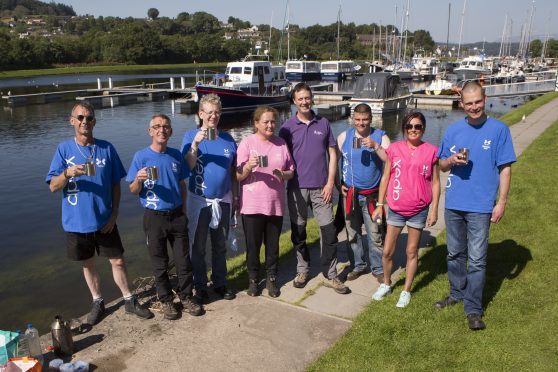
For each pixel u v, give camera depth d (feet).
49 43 313.53
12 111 102.37
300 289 14.53
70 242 12.28
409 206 12.32
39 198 37.73
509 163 11.18
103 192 12.25
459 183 11.69
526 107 68.69
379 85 96.58
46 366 10.87
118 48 337.72
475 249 11.62
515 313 12.12
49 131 76.23
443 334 11.43
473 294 11.74
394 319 12.21
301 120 13.65
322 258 14.26
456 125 11.78
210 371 10.55
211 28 540.93
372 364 10.48
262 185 13.25
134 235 28.14
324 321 12.55
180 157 12.92
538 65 258.57
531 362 10.23
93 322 12.67
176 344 11.60
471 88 11.12
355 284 14.87
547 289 13.24
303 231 14.24
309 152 13.58
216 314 13.01
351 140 14.35
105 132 75.92
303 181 13.73
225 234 13.73
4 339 10.48
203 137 12.62
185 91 131.34
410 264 12.74
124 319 12.86
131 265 23.56
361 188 14.32
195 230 13.38
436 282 14.19
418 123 12.03
